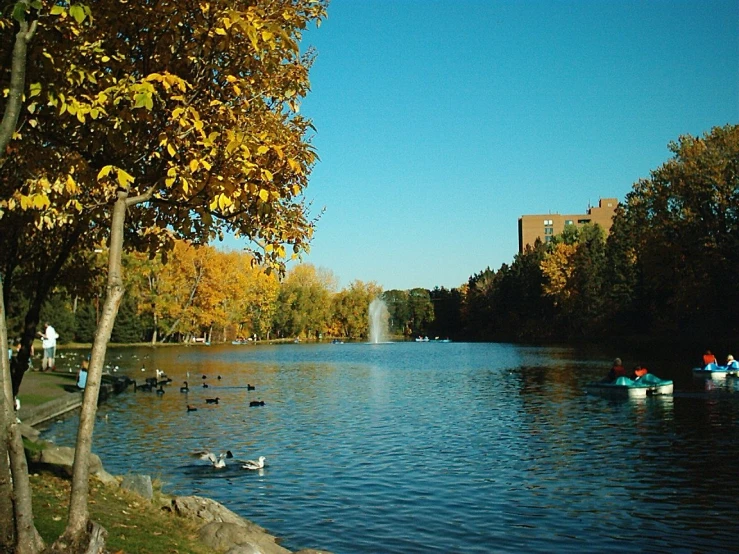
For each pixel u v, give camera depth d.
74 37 8.59
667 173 62.53
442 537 11.80
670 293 76.19
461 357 72.06
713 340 68.44
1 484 5.95
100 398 32.97
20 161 9.63
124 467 17.38
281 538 11.78
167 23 8.99
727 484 15.03
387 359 70.38
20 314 51.09
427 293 168.25
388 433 22.67
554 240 129.50
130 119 8.51
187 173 8.08
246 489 15.16
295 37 9.62
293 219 9.41
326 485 15.49
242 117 9.11
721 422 23.47
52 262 17.19
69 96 8.02
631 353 67.06
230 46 9.06
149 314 95.62
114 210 7.29
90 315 84.12
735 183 58.59
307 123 10.38
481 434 22.20
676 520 12.57
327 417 26.70
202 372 50.72
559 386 37.72
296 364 62.16
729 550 11.02
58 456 14.03
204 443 20.86
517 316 122.50
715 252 59.25
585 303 96.62
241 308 112.50
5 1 6.74
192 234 10.44
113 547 8.31
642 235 66.88
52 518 9.12
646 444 19.77
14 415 6.05
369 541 11.61
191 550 8.94
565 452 18.91
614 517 12.82
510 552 11.05
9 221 14.09
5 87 8.29
